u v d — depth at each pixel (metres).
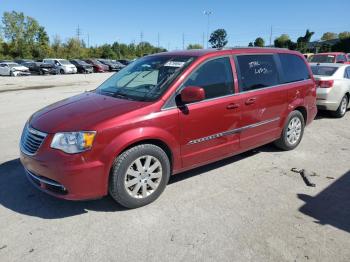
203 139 4.40
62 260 3.06
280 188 4.53
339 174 5.03
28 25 73.19
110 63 44.50
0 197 4.25
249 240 3.34
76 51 77.44
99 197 3.73
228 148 4.78
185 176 4.89
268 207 4.00
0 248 3.22
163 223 3.65
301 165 5.39
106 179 3.67
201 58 4.46
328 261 3.04
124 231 3.51
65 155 3.50
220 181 4.73
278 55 5.66
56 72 37.47
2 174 4.96
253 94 4.96
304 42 61.50
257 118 5.11
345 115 9.70
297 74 6.02
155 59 4.93
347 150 6.19
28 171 3.91
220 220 3.71
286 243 3.30
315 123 8.59
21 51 69.50
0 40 70.62
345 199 4.22
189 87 3.97
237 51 4.95
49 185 3.70
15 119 9.00
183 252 3.16
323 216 3.81
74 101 4.45
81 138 3.51
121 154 3.73
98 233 3.47
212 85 4.49
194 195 4.30
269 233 3.46
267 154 5.90
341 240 3.35
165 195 4.30
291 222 3.68
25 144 3.93
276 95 5.39
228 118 4.64
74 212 3.89
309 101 6.25
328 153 6.00
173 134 4.06
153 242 3.32
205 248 3.22
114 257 3.10
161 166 4.04
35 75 35.53
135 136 3.72
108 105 4.02
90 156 3.54
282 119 5.65
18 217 3.78
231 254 3.13
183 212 3.88
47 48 73.06
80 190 3.58
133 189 3.88
